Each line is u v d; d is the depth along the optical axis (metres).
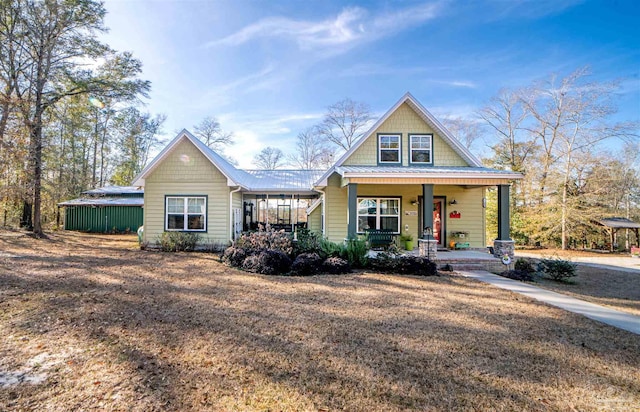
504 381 3.21
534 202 21.34
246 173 18.38
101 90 17.11
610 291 7.81
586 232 19.91
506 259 9.84
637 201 23.73
